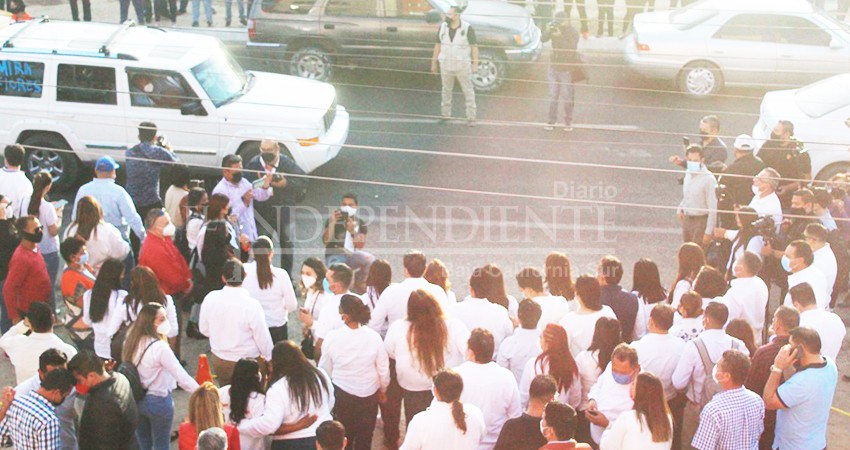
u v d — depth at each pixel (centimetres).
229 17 2853
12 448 999
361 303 1038
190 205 1397
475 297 1117
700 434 952
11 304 1280
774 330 1064
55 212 1415
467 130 2219
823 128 1902
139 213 1587
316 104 1934
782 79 2362
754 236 1408
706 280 1166
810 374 994
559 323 1091
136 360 1027
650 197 1919
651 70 2408
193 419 930
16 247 1330
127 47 1884
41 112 1856
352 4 2391
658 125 2247
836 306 1552
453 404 897
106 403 941
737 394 945
